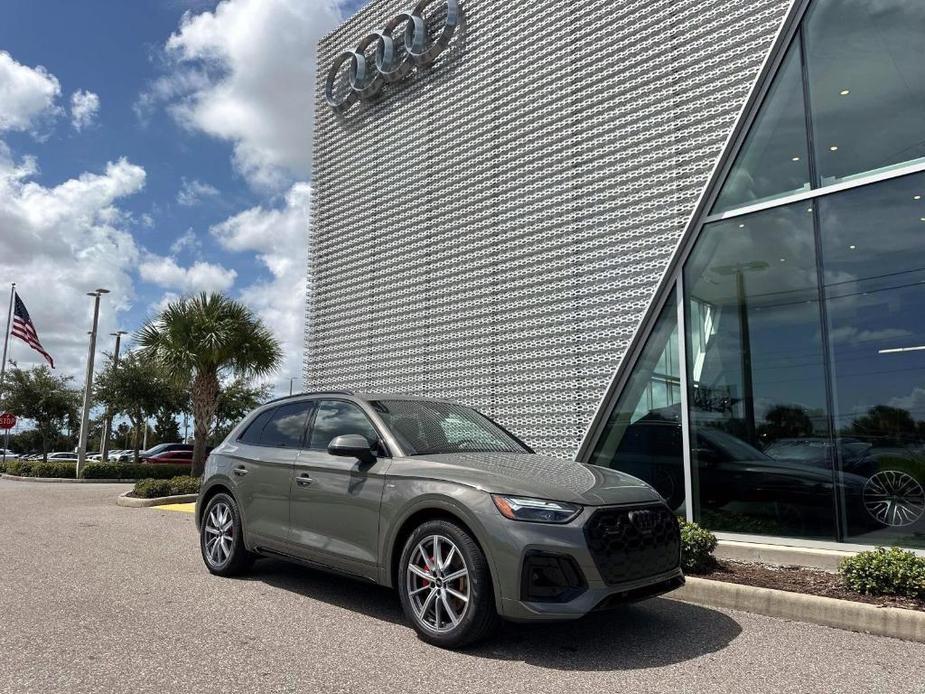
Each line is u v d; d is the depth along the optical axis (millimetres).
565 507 3955
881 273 6605
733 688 3561
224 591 5457
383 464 4742
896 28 6844
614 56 9078
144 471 24109
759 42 7645
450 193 11312
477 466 4438
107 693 3299
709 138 7949
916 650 4273
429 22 12156
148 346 16078
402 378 11695
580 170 9281
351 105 13852
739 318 7477
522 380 9664
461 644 4035
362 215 13156
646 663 3920
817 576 5828
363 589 5613
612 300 8672
